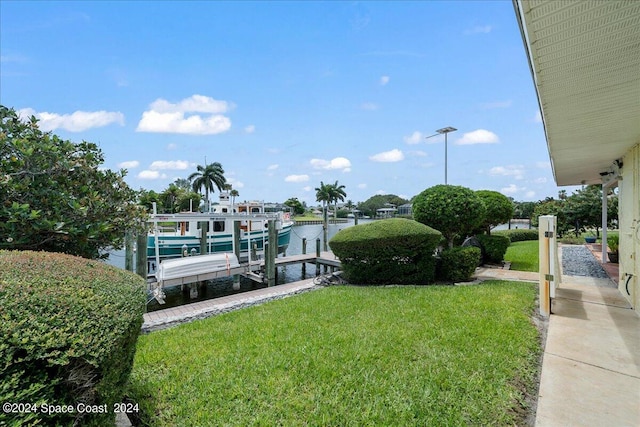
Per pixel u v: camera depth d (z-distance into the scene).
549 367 2.82
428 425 2.05
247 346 3.33
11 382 1.22
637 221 4.46
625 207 5.28
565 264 8.32
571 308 4.55
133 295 1.83
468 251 6.51
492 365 2.79
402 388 2.46
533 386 2.51
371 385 2.51
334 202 49.66
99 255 3.38
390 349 3.14
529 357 2.99
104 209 3.23
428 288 5.77
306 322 4.05
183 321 4.58
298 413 2.21
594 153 5.04
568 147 4.51
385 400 2.32
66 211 2.93
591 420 2.09
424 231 6.26
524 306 4.52
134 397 2.39
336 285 6.71
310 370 2.77
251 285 10.65
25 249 2.78
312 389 2.49
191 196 37.38
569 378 2.63
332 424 2.08
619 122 3.27
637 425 2.04
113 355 1.51
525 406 2.25
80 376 1.41
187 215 10.28
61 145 3.08
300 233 34.22
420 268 6.36
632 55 1.95
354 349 3.16
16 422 1.21
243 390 2.48
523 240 15.82
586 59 2.00
